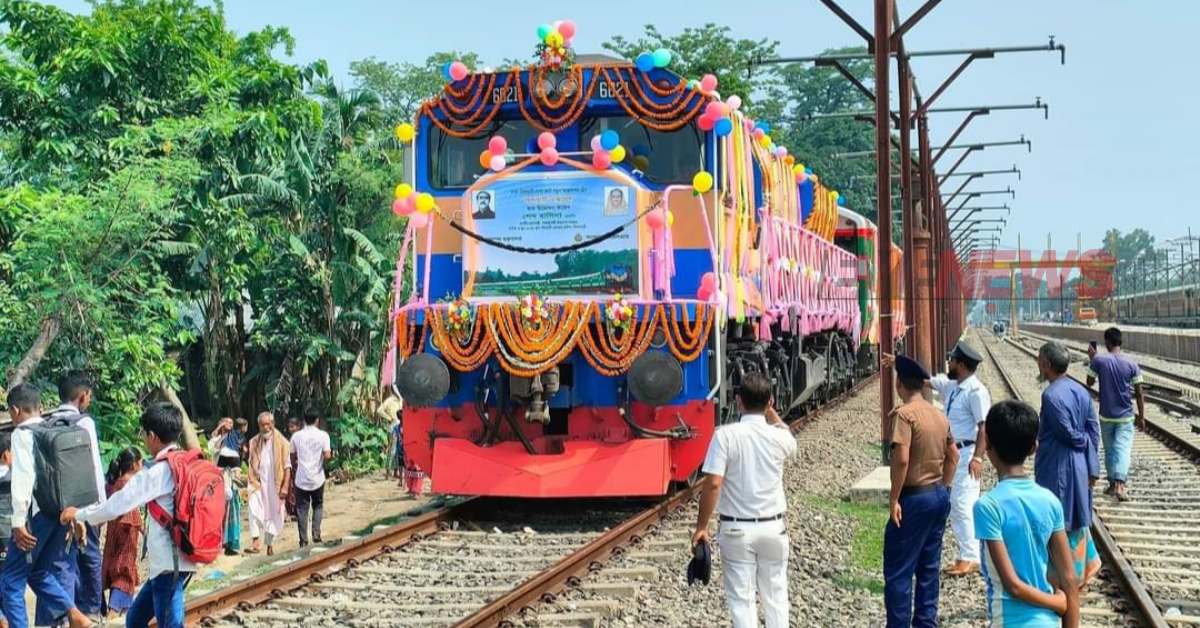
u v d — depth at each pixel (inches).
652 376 412.5
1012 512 191.0
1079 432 289.4
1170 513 461.4
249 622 297.1
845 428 772.0
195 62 663.8
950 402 352.8
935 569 265.0
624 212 429.7
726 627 292.8
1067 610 190.5
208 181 634.8
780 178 594.6
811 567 364.8
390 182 812.0
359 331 837.8
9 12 623.8
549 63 446.0
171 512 246.8
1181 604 321.1
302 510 461.7
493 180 438.3
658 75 444.8
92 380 538.9
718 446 239.9
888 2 585.3
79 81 618.5
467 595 326.0
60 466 280.8
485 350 424.8
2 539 294.4
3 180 653.9
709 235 430.0
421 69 1782.7
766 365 536.4
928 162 1129.4
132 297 550.0
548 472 426.3
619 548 379.6
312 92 823.7
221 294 802.2
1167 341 1988.2
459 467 435.2
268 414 482.9
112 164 585.3
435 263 457.7
